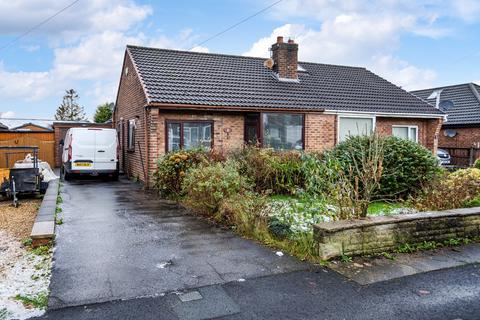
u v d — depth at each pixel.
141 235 6.72
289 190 9.94
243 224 6.88
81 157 15.00
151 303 4.15
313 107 14.83
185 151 11.06
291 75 17.08
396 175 9.43
